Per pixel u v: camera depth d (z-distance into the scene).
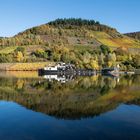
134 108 59.22
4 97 74.12
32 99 71.00
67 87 101.06
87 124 46.34
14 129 43.38
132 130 43.12
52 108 59.09
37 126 45.00
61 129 43.53
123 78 155.88
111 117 51.09
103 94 80.56
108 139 39.25
